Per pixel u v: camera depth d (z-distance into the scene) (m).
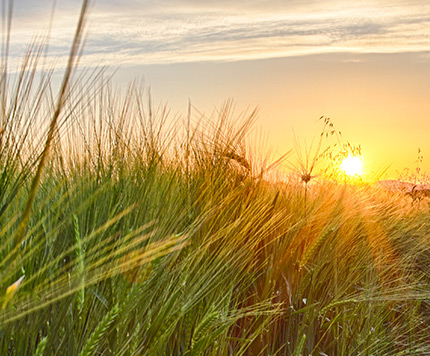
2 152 1.70
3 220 1.59
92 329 1.84
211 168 3.88
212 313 1.91
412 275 4.37
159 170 3.37
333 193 4.80
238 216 3.42
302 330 3.03
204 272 2.45
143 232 2.23
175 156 3.98
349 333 3.42
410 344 3.59
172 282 2.19
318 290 3.52
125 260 1.83
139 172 3.14
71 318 1.81
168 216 2.47
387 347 3.55
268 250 3.49
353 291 3.84
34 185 1.00
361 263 4.18
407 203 7.15
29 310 1.48
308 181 4.51
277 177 4.70
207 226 2.96
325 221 4.11
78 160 3.06
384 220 5.23
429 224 6.01
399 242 5.14
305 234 3.75
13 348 1.75
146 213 2.44
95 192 2.23
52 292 1.66
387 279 4.24
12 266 1.35
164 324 1.94
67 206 2.14
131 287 1.77
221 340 2.40
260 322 2.93
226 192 3.63
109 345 1.86
